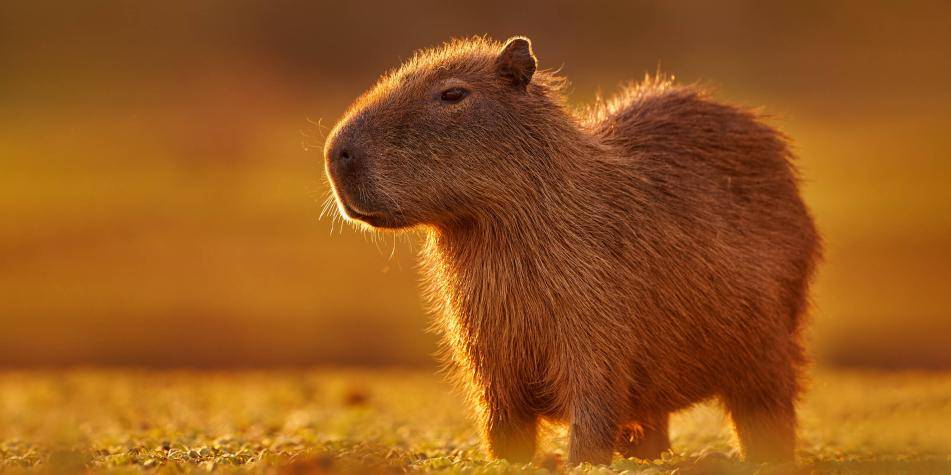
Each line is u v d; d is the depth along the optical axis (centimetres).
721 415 3059
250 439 2605
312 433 2789
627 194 2194
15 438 2767
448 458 2158
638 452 2438
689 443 2916
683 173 2312
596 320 2108
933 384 4388
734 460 2305
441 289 2250
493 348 2159
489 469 1952
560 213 2131
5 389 4519
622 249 2150
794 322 2494
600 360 2108
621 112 2442
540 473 1934
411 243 2462
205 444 2430
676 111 2436
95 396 4072
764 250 2378
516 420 2200
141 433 2733
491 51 2245
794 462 2184
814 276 2598
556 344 2122
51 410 3672
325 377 5153
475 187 2114
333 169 2114
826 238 2703
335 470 1969
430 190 2106
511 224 2131
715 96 2641
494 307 2144
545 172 2139
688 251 2231
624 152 2292
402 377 5309
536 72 2333
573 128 2206
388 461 2053
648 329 2175
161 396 4059
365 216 2128
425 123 2112
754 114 2569
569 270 2114
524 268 2128
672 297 2206
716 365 2316
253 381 4916
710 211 2300
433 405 3897
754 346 2356
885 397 3881
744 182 2422
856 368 6581
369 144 2100
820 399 3931
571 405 2122
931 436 2877
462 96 2136
